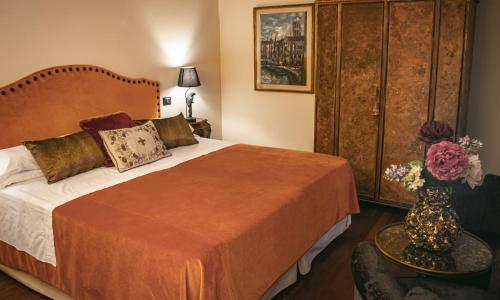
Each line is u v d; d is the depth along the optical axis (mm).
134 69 4246
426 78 3566
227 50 5312
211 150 3869
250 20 5043
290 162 3404
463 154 1772
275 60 4938
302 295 2699
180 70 4648
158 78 4527
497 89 3797
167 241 2037
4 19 3168
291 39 4770
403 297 1504
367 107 3893
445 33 3422
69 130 3660
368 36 3752
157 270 1968
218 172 3143
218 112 5504
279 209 2463
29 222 2598
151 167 3344
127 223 2250
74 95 3666
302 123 4941
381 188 3990
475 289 1871
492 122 3875
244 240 2148
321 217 2998
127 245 2080
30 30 3334
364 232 3596
